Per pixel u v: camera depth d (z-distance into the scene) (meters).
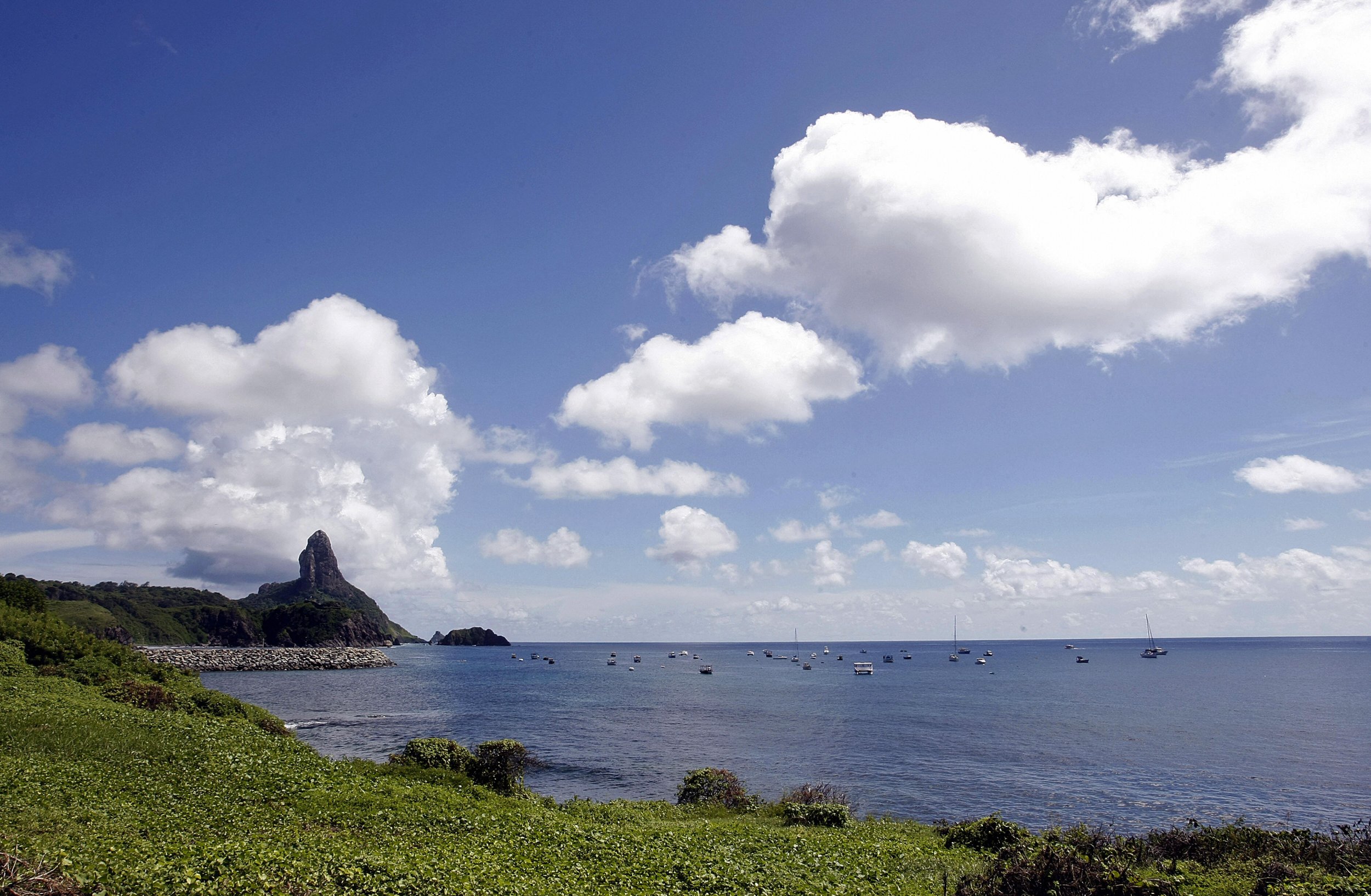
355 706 91.06
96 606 178.25
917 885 18.44
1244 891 17.11
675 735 70.56
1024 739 69.62
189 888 12.71
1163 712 95.38
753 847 21.48
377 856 16.25
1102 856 18.98
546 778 48.34
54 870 11.60
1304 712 94.69
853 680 168.88
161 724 29.81
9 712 28.20
